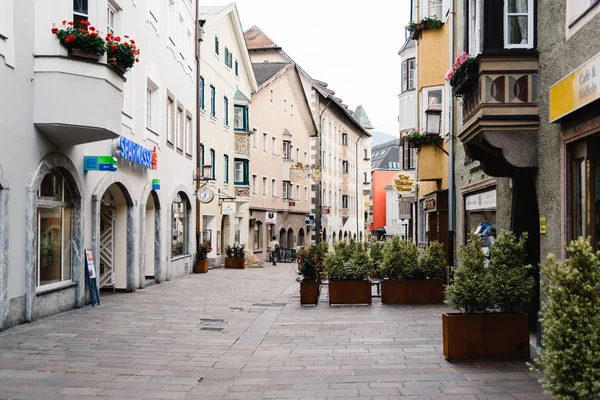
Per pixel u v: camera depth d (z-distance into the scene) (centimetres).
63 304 1293
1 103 1015
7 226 1041
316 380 730
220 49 3250
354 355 876
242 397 660
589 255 463
